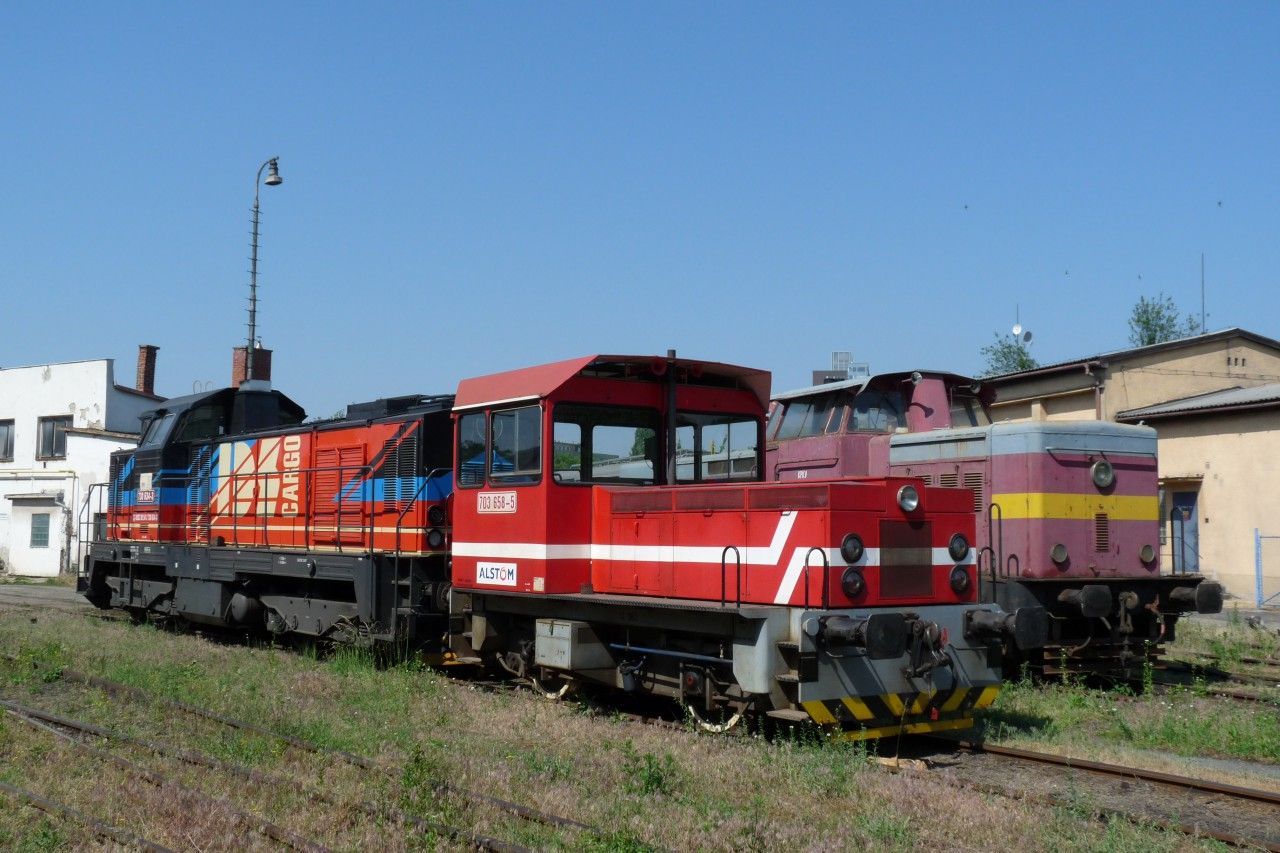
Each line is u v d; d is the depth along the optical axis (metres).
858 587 9.03
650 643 10.66
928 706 9.34
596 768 8.24
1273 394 23.66
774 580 9.37
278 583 16.20
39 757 8.77
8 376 38.41
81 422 37.00
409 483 13.41
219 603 16.77
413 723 10.04
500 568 11.54
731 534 9.77
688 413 11.40
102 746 9.05
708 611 9.23
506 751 8.77
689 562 10.11
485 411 11.92
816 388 16.19
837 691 8.84
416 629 13.09
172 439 18.61
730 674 9.74
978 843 6.65
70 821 7.04
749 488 9.66
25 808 7.32
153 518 18.94
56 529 36.16
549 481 10.82
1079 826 6.89
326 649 15.52
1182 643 16.80
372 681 12.17
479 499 11.95
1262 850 6.54
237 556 16.28
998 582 12.73
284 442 16.17
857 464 15.47
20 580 34.81
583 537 11.06
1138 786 8.19
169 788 7.54
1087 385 26.45
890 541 9.35
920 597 9.52
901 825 6.80
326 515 14.95
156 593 18.62
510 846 6.32
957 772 8.62
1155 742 9.95
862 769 8.19
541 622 11.06
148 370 40.00
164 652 14.84
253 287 25.52
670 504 10.33
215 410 18.97
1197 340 27.03
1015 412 28.84
